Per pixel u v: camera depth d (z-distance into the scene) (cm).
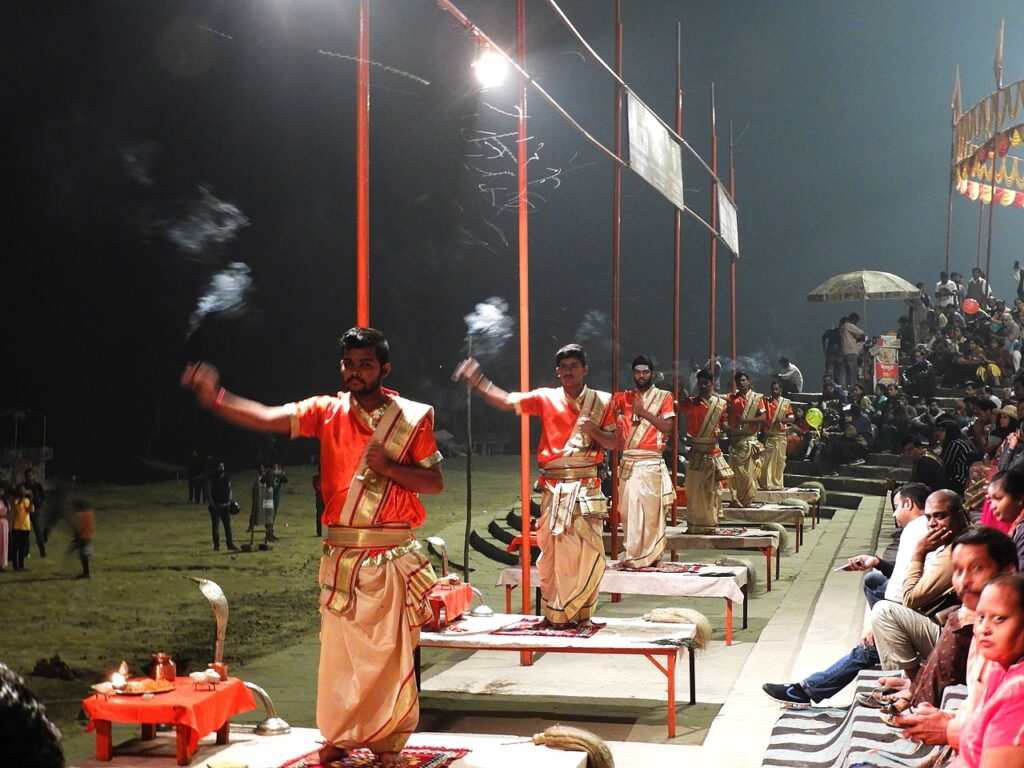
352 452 518
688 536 1351
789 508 1681
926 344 2869
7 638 1209
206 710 556
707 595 1038
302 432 525
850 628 1034
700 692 861
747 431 1786
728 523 1678
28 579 1661
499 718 791
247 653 1122
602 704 826
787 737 680
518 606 1333
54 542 2095
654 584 1048
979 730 388
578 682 897
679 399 1541
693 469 1414
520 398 829
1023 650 378
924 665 604
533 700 841
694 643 797
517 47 970
